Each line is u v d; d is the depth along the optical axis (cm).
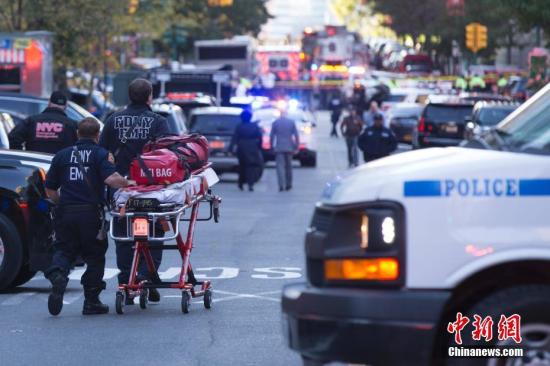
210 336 3167
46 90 9881
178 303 3709
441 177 2069
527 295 2073
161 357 2909
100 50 12431
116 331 3250
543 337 2080
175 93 12825
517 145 2209
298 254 4903
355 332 2044
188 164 3481
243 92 14588
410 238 2059
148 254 3509
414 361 2039
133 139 3678
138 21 13975
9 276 3875
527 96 13888
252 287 4009
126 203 3378
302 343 2098
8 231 3853
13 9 11081
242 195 8175
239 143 8544
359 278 2078
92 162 3419
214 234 5659
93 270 3488
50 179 3444
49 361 2877
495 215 2059
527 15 12119
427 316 2034
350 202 2094
